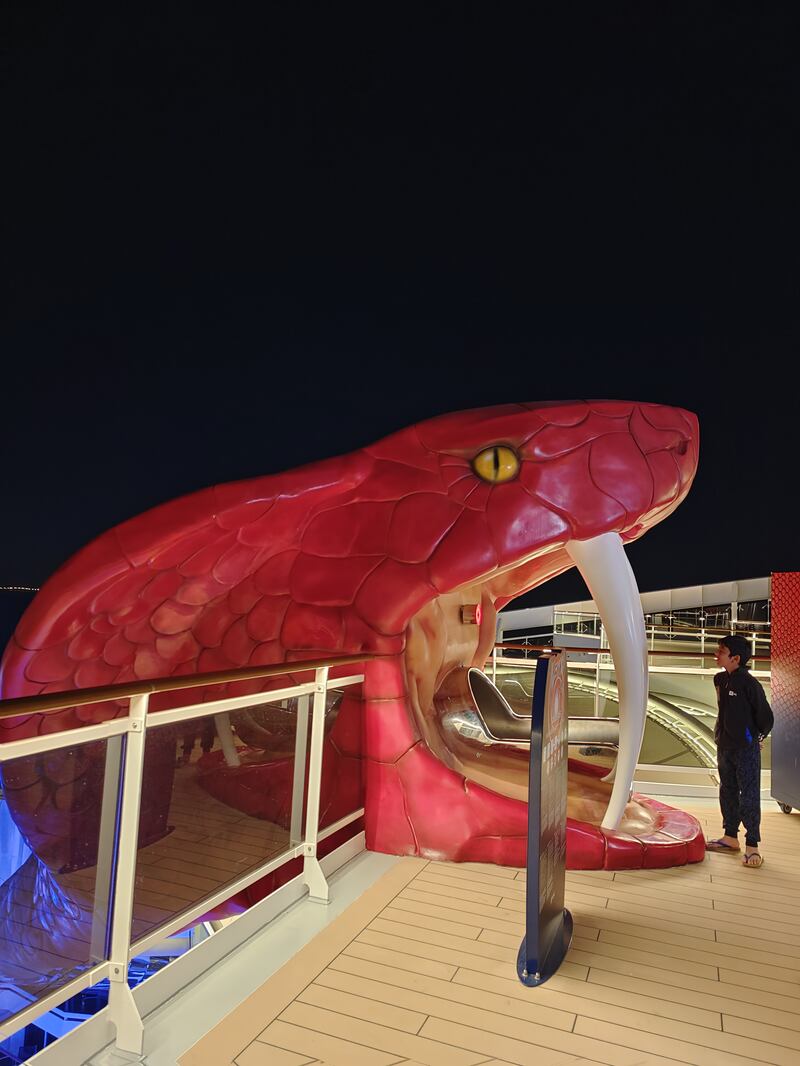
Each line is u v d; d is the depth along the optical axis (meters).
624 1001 2.76
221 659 4.74
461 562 4.17
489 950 3.09
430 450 4.42
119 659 4.87
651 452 4.34
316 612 4.45
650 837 4.38
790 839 4.96
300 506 4.55
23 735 4.71
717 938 3.33
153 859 2.68
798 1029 2.62
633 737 4.24
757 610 19.95
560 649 3.45
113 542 4.50
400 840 4.14
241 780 3.17
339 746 4.21
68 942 2.24
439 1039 2.47
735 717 4.47
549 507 4.15
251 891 4.29
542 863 2.91
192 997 2.69
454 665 5.29
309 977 2.84
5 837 1.99
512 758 4.91
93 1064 2.29
